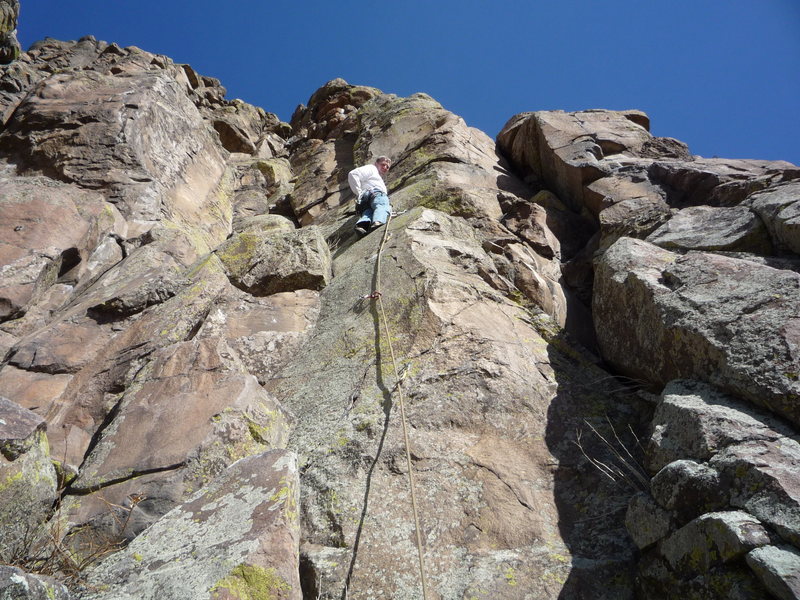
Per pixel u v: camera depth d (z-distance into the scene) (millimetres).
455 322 5199
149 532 3270
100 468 3967
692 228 5680
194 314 5730
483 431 4301
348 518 3682
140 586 2885
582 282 6945
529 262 6793
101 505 3721
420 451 4098
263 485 3332
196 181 10398
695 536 2936
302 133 15375
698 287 4273
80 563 3385
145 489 3748
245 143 14359
